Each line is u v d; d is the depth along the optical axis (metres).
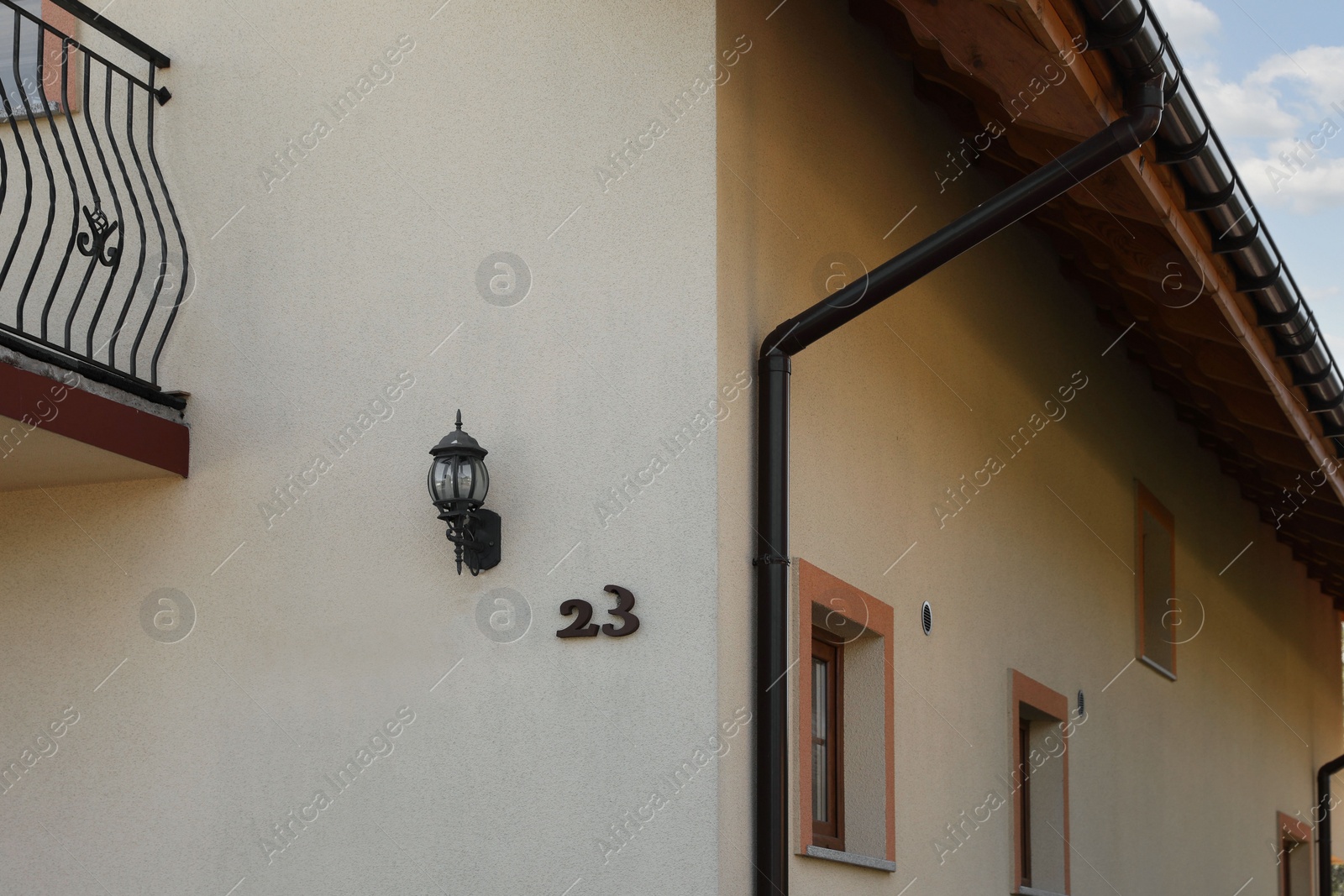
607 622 4.42
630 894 4.24
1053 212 6.84
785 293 5.02
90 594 5.09
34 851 4.95
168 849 4.80
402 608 4.69
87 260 5.47
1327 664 15.46
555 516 4.56
